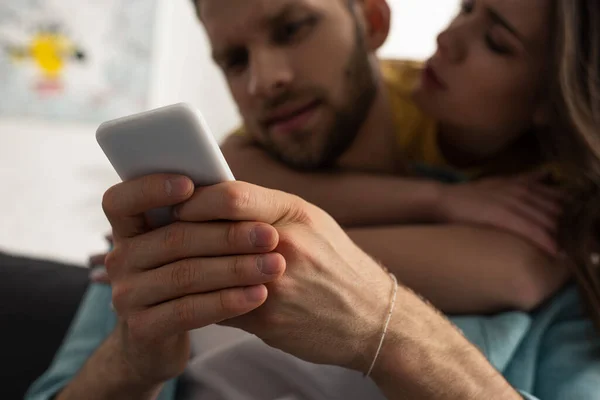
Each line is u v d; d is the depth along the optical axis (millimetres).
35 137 1823
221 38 739
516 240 705
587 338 639
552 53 718
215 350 638
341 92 760
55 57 1812
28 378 893
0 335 929
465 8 784
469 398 496
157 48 1863
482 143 845
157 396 609
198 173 371
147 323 405
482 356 533
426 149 928
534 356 629
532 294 662
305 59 724
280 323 408
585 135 711
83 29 1818
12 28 1788
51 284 993
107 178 1884
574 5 701
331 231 435
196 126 342
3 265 1021
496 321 643
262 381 602
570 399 568
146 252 399
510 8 705
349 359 464
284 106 741
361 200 777
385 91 914
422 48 1711
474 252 679
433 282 662
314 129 758
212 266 376
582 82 719
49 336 929
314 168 809
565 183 771
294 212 409
